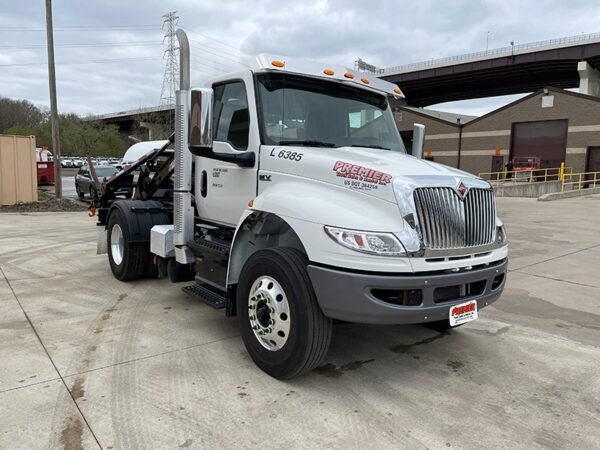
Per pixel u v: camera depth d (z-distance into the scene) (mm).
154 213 6496
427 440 3025
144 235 6324
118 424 3088
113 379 3705
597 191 27047
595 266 8359
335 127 4590
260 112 4262
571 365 4242
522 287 6938
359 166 3629
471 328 5188
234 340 4590
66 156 72062
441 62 55625
